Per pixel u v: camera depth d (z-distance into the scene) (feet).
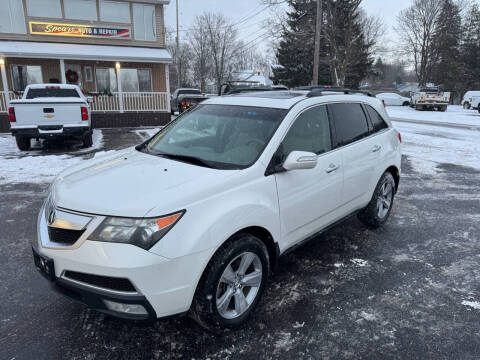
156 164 10.04
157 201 7.91
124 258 7.41
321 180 11.47
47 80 57.72
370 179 14.23
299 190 10.68
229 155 10.30
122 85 62.49
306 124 11.47
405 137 44.04
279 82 132.05
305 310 10.15
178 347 8.68
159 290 7.64
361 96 14.99
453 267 12.71
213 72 182.60
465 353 8.59
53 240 8.25
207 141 11.19
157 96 58.90
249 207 9.00
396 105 123.13
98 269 7.51
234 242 8.78
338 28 91.66
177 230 7.79
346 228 16.12
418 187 22.70
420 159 30.96
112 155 11.88
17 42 54.54
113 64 61.31
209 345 8.76
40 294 10.82
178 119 13.32
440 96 98.22
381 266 12.70
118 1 59.52
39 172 25.29
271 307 10.27
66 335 9.05
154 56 56.54
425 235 15.40
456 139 42.52
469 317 9.95
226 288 9.02
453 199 20.38
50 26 56.03
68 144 38.24
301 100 11.71
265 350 8.61
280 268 12.49
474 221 17.08
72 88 38.86
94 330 9.26
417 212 18.24
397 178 16.71
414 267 12.66
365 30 119.65
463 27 169.99
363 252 13.76
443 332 9.32
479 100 102.22
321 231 12.32
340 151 12.44
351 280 11.76
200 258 8.00
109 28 59.26
